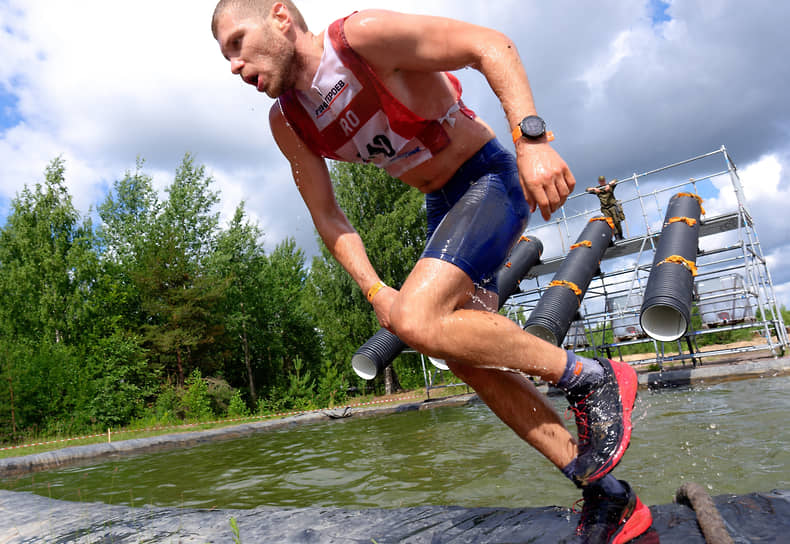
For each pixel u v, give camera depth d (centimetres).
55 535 239
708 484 267
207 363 2383
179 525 230
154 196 3162
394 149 183
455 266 162
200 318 2373
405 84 167
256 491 429
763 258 1233
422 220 2458
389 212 2453
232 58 171
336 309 2442
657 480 288
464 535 174
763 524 143
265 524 217
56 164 2642
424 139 178
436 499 317
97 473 655
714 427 435
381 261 2344
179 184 3098
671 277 932
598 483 164
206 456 738
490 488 330
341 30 160
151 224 3025
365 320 2364
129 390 1925
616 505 160
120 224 3114
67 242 2611
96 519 261
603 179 1345
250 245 3083
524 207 189
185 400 1794
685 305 873
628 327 1275
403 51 157
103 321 2319
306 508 239
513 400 170
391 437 723
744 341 1888
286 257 3622
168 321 2327
